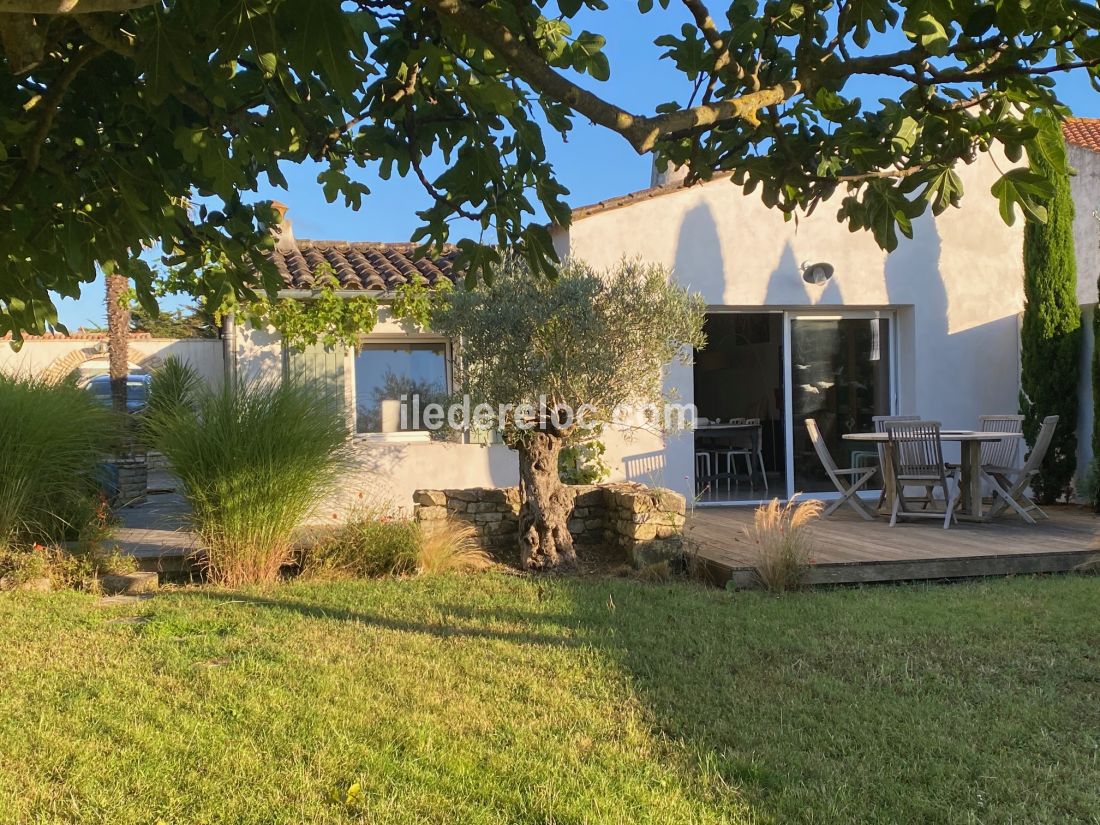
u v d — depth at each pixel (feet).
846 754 12.76
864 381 39.40
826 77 8.43
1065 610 20.74
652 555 26.12
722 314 39.11
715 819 10.74
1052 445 38.09
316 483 25.96
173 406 27.76
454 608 21.42
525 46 7.30
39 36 6.30
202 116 8.84
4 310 10.85
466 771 12.03
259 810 11.07
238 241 10.89
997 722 13.83
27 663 16.96
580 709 14.39
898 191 9.66
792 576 23.73
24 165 8.60
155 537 30.32
